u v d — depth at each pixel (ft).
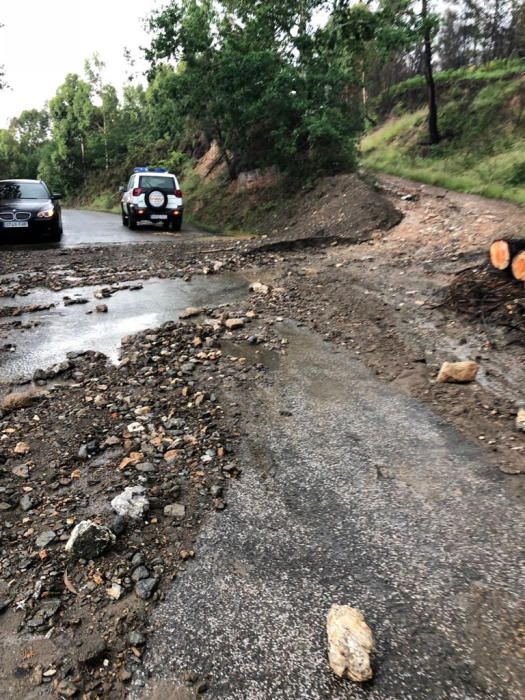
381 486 10.48
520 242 21.54
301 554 8.60
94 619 7.32
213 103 62.85
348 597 7.72
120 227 59.00
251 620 7.30
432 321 20.71
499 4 107.65
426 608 7.48
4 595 7.74
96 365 16.88
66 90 175.42
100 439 12.30
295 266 32.48
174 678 6.46
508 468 11.00
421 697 6.17
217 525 9.34
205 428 12.69
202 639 7.00
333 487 10.46
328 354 17.97
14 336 19.97
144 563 8.39
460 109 85.10
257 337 19.44
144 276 30.30
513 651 6.75
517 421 12.64
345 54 58.75
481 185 50.67
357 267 31.12
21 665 6.63
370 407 13.97
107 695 6.24
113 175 147.23
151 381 15.64
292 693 6.25
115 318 22.44
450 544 8.79
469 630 7.10
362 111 61.87
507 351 17.34
